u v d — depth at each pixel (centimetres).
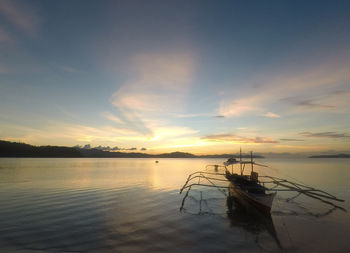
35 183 3794
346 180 4369
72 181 4106
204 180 4519
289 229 1544
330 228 1563
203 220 1744
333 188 3350
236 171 7406
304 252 1197
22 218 1731
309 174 5850
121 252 1170
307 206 2191
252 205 2059
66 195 2702
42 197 2573
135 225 1597
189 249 1216
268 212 1803
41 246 1230
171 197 2638
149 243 1288
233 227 1582
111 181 4159
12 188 3234
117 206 2159
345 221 1719
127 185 3622
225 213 1952
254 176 2522
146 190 3125
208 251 1195
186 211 2005
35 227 1525
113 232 1449
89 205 2186
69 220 1691
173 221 1708
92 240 1318
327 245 1282
